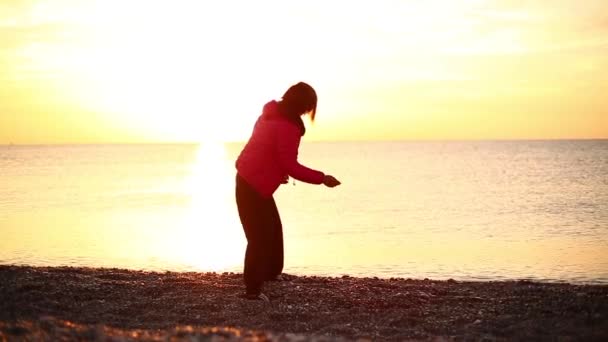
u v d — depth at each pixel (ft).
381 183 242.78
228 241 76.18
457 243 75.00
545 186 214.69
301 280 23.39
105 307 19.03
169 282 22.68
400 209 134.41
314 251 66.69
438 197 170.60
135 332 13.76
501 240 78.28
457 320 17.88
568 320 17.46
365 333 16.70
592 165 412.36
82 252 61.82
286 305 19.43
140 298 20.17
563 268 53.21
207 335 12.83
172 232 84.79
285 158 18.69
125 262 55.72
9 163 527.40
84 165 474.90
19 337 13.16
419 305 19.60
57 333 13.56
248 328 17.17
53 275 23.17
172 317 18.11
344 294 20.86
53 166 449.06
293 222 106.01
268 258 19.86
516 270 52.16
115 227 89.81
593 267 53.62
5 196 165.48
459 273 50.67
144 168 409.49
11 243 68.64
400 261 58.13
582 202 148.77
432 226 98.32
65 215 110.83
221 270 51.67
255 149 19.07
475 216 116.98
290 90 19.17
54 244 67.97
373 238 81.35
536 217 113.60
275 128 18.80
